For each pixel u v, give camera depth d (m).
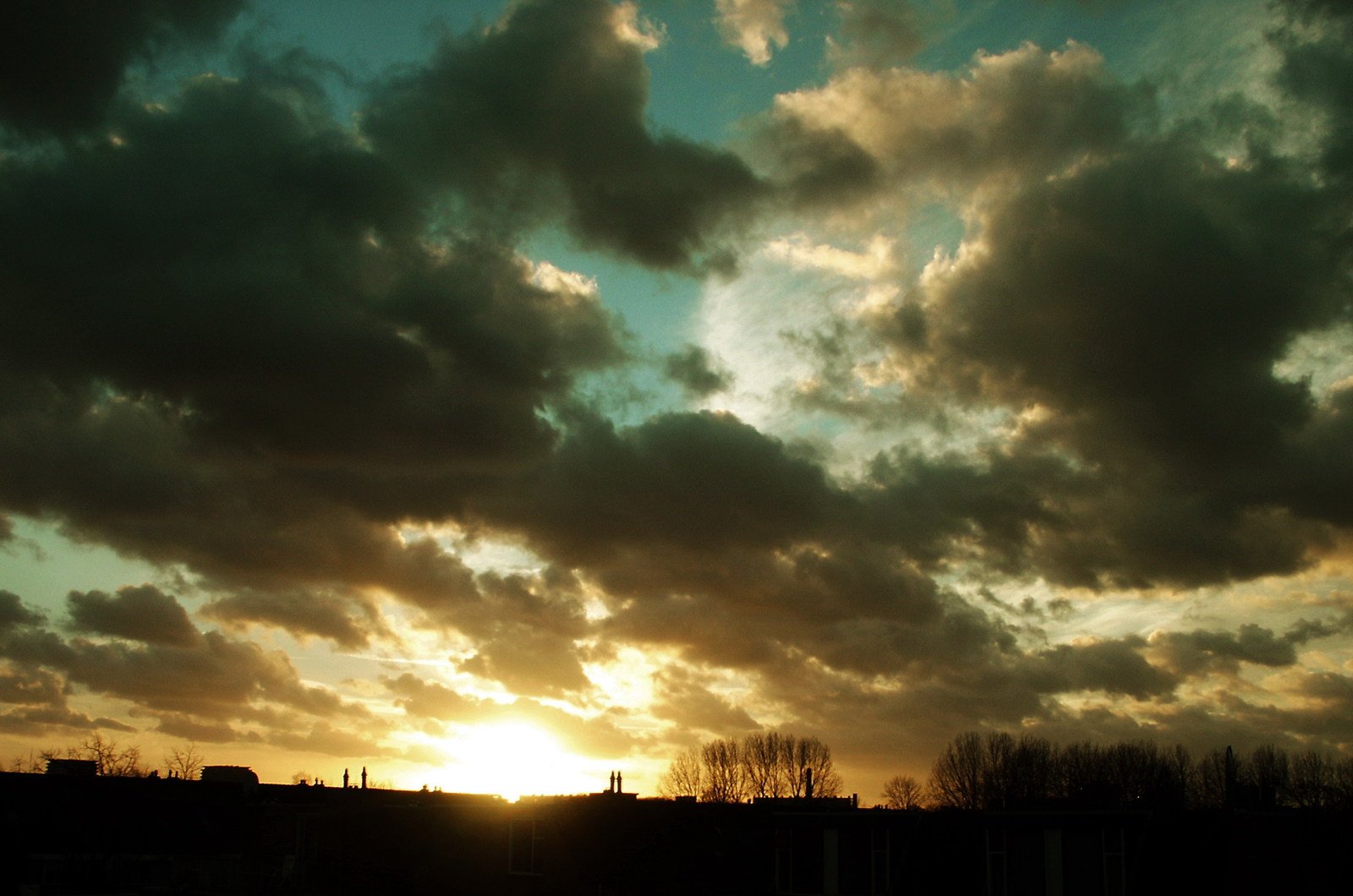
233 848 68.12
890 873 48.94
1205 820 51.12
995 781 110.31
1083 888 44.34
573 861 54.09
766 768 118.69
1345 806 51.94
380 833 59.81
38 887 59.81
